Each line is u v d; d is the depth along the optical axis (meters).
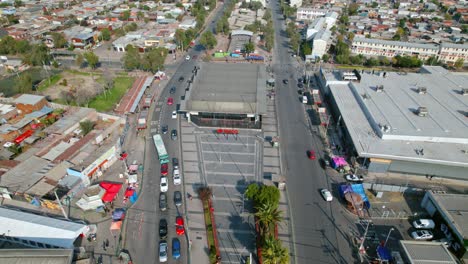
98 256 69.62
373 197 86.50
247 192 80.12
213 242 72.56
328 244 73.19
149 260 69.19
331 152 104.44
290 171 96.00
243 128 117.38
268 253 60.84
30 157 95.19
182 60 186.75
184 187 89.12
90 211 81.12
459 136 94.25
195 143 108.44
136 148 105.81
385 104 113.06
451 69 180.25
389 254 68.94
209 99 121.00
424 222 76.38
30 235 70.88
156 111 128.62
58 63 178.00
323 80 145.88
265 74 147.50
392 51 194.62
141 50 196.50
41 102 125.62
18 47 185.38
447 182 92.31
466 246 66.75
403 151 91.62
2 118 117.38
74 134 109.62
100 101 137.00
